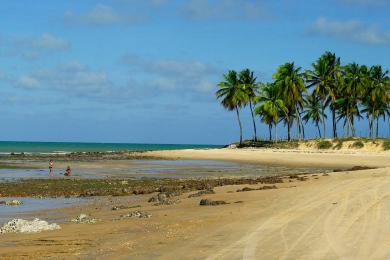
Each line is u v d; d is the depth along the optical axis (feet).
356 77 292.61
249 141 334.03
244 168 174.91
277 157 228.22
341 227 40.96
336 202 57.57
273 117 314.96
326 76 295.07
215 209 58.80
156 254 33.99
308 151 258.78
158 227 46.91
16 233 46.29
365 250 32.19
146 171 157.89
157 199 75.77
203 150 296.51
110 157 263.08
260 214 51.88
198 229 44.21
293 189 76.43
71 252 36.14
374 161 193.67
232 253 32.83
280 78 303.89
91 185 106.63
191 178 128.47
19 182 113.80
